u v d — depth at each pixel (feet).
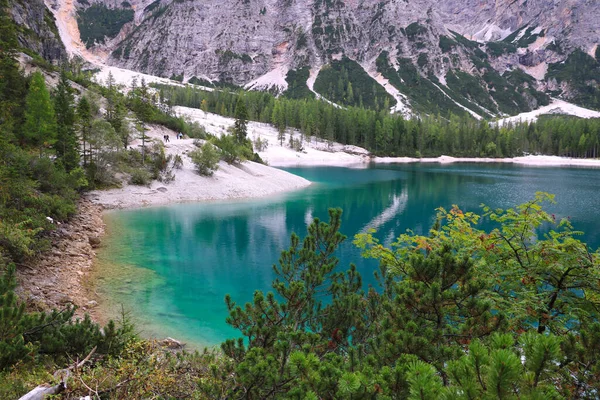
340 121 551.59
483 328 20.48
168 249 93.56
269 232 115.44
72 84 259.39
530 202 29.14
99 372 23.76
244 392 21.63
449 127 579.48
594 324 16.51
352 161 464.24
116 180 157.89
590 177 307.78
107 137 152.66
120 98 257.14
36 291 55.11
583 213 160.04
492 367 9.66
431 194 209.87
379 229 127.03
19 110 154.71
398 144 535.19
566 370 15.98
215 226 121.08
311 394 14.87
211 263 84.28
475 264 28.35
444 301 21.99
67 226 94.07
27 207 86.12
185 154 202.39
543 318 22.71
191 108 612.70
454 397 10.47
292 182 226.79
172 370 28.48
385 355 19.63
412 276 23.93
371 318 29.96
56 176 115.24
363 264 88.02
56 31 448.65
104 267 76.13
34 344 29.68
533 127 622.95
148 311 58.08
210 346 48.21
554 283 24.25
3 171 84.53
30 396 20.39
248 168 220.64
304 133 538.06
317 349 25.02
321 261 34.04
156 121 268.00
